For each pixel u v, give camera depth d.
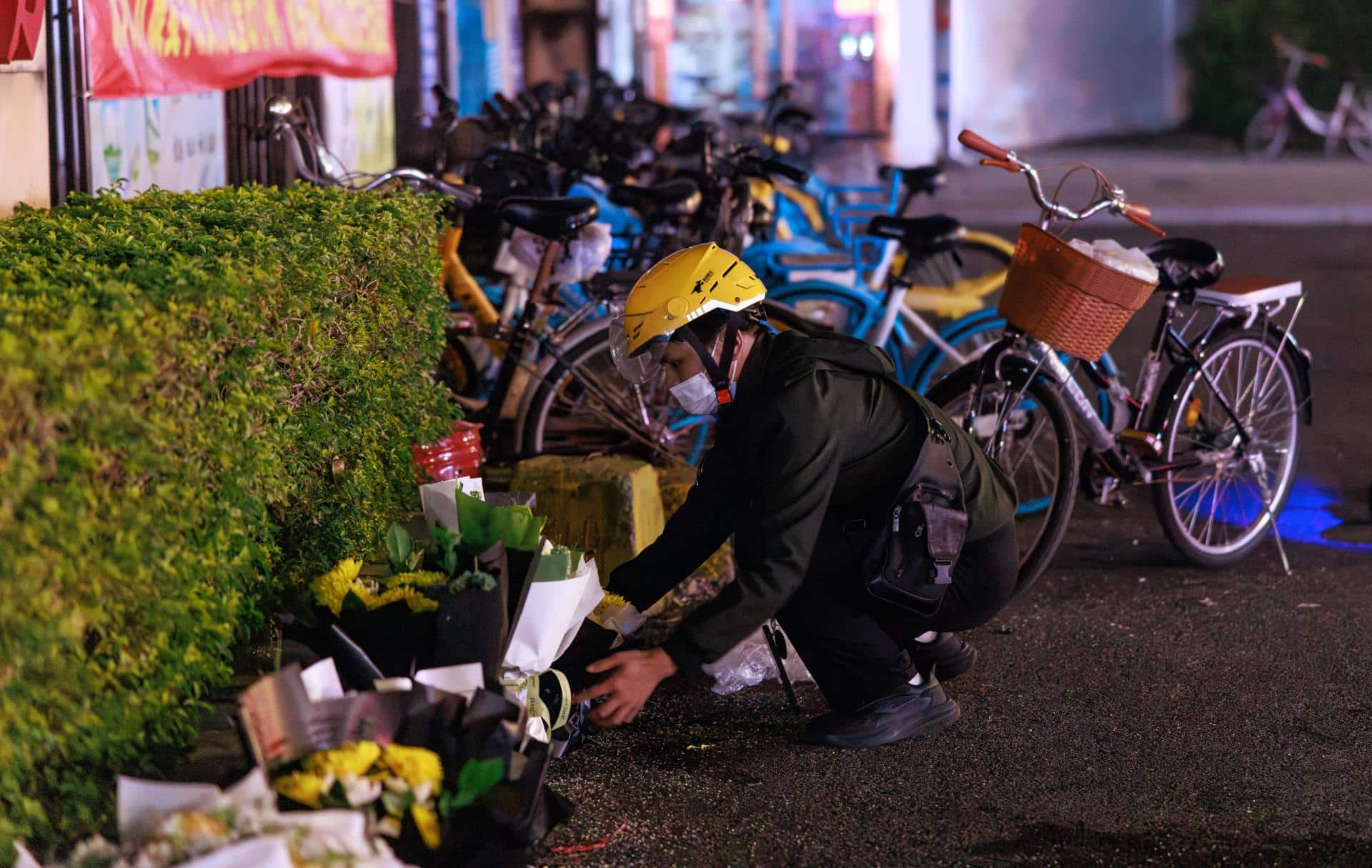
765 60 16.89
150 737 2.65
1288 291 4.94
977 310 6.54
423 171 5.30
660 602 4.41
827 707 3.76
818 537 3.27
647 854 3.00
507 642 2.93
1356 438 6.57
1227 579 4.80
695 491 3.31
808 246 6.34
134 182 5.51
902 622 3.43
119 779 2.30
